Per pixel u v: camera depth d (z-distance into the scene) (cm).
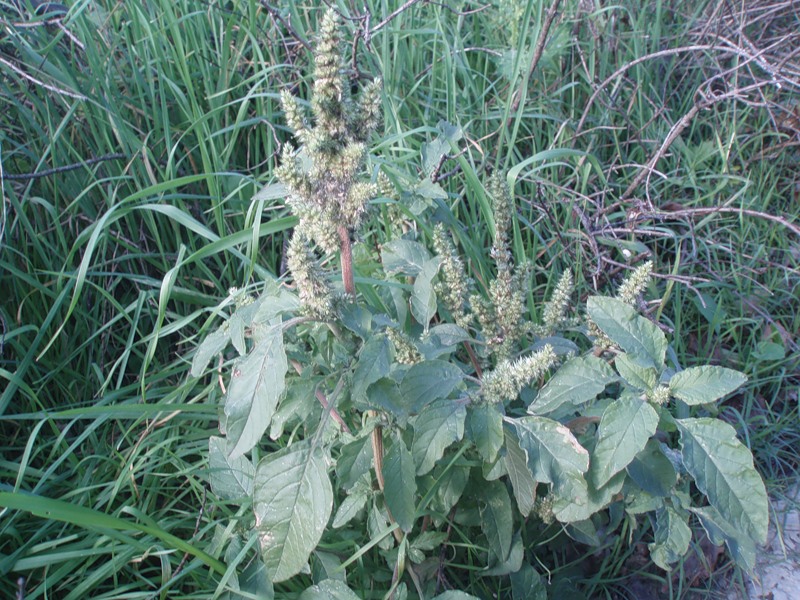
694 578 289
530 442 199
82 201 343
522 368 199
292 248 186
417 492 235
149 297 326
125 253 354
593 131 426
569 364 200
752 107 448
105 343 326
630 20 484
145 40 385
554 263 375
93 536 257
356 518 258
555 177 410
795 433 338
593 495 211
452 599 213
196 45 383
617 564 290
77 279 286
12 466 272
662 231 350
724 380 191
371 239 339
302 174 187
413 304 236
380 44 424
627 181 423
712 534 218
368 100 192
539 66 442
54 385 314
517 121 346
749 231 410
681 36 475
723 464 185
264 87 398
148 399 310
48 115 330
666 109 435
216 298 339
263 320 192
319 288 189
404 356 221
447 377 204
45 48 348
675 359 307
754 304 385
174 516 273
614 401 193
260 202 285
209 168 326
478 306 246
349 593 218
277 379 181
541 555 284
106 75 366
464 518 256
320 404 234
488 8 460
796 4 512
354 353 203
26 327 293
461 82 450
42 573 251
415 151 345
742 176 428
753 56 379
